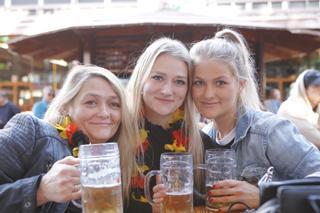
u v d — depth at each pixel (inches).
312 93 119.1
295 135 51.5
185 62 51.3
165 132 53.4
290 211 25.5
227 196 42.0
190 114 53.7
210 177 43.5
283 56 204.8
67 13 188.2
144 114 53.1
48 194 35.5
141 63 51.9
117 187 32.7
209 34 140.9
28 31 157.2
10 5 259.4
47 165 43.9
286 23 152.2
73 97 46.5
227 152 43.7
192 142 53.4
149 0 201.8
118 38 148.7
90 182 32.0
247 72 57.3
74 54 200.2
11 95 331.6
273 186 29.1
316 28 146.6
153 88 50.0
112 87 46.6
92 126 45.8
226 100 52.2
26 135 44.2
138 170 49.5
